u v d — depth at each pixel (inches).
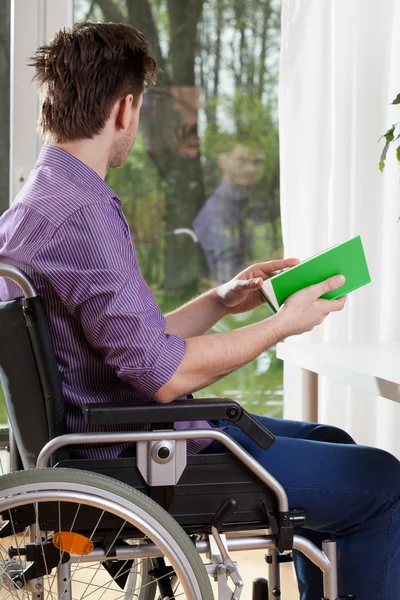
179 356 47.5
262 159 105.7
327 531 52.8
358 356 65.1
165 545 44.6
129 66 51.4
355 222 91.7
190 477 47.8
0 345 48.1
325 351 68.9
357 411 93.0
